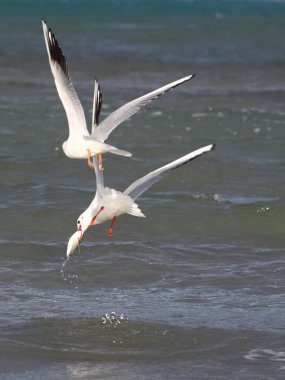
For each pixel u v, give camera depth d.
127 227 16.50
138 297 13.07
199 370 10.67
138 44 57.38
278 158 21.95
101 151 10.00
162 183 19.50
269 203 17.80
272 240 16.19
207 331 11.77
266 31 76.69
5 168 20.19
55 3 124.50
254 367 10.76
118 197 10.05
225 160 21.41
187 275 14.07
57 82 10.02
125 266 14.40
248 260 14.95
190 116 27.09
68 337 11.59
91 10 111.00
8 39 56.06
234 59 48.38
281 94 33.66
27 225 16.47
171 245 15.63
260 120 26.67
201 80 38.16
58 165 20.64
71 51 49.78
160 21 89.56
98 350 11.22
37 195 18.23
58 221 16.75
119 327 11.88
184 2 154.62
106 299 12.95
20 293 13.11
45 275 13.90
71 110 10.09
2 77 36.31
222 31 74.69
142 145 22.66
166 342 11.48
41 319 12.10
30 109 27.66
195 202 18.00
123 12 108.88
